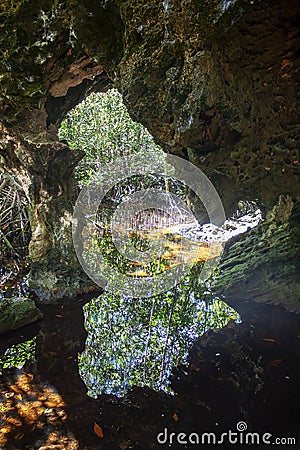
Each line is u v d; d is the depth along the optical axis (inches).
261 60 96.7
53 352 131.3
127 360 124.9
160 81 102.8
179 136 106.0
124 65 106.0
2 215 241.6
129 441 88.6
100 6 105.5
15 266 225.0
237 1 85.5
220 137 107.1
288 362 114.4
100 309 163.8
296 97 104.7
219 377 110.9
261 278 160.2
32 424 95.3
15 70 127.0
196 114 99.2
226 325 141.4
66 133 276.7
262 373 110.3
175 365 119.4
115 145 286.2
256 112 104.7
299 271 153.9
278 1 85.8
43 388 111.0
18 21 117.4
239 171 117.9
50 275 177.2
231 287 165.5
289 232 166.7
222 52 93.3
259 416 94.0
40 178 173.6
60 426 94.3
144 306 166.2
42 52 122.2
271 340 127.7
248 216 234.7
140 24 99.7
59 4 113.7
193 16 90.7
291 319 140.1
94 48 113.3
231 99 98.4
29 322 151.0
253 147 111.7
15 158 177.2
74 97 156.4
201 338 134.6
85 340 139.2
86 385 111.7
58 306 166.4
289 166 117.3
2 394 107.7
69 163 175.5
